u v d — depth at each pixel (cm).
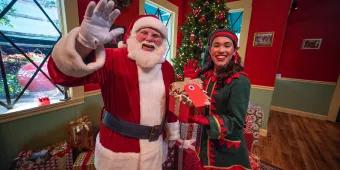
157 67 79
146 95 74
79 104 175
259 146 236
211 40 92
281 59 387
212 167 91
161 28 75
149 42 72
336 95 336
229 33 87
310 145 242
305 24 355
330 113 343
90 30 51
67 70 52
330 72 341
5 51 126
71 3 153
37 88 148
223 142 88
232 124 80
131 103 72
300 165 196
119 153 73
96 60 57
